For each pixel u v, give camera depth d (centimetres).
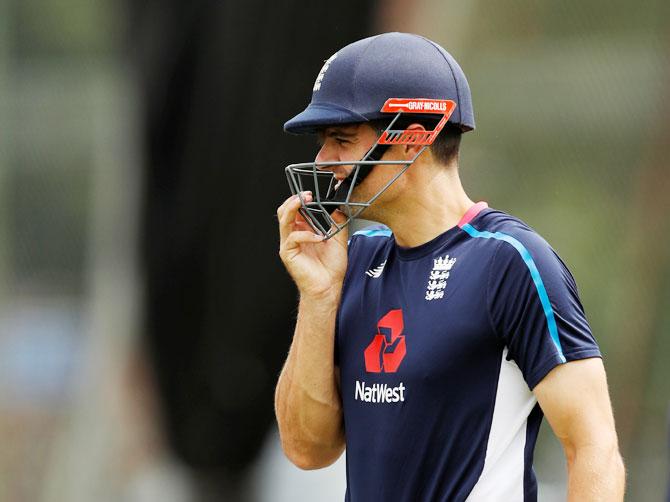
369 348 996
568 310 912
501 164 2805
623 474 891
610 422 904
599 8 2775
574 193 2808
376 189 981
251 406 2306
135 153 2306
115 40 2288
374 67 967
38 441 2402
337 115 966
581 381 898
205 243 2281
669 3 2769
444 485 956
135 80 2256
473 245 954
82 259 2392
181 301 2295
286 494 2311
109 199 2345
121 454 2367
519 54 2788
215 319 2277
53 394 2406
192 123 2236
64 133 2378
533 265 916
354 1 2172
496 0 2741
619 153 2798
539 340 907
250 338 2303
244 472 2339
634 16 2784
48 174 2400
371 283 1022
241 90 2203
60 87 2369
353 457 1015
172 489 2344
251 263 2277
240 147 2233
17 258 2405
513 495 938
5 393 2391
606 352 2766
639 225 2792
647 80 2788
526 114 2808
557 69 2798
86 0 2341
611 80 2797
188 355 2316
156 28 2234
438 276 962
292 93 2205
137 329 2333
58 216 2389
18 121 2361
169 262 2303
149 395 2358
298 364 1047
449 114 972
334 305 1039
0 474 2392
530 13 2764
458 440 947
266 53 2181
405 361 959
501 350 934
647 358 2747
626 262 2792
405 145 968
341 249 1050
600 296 2797
